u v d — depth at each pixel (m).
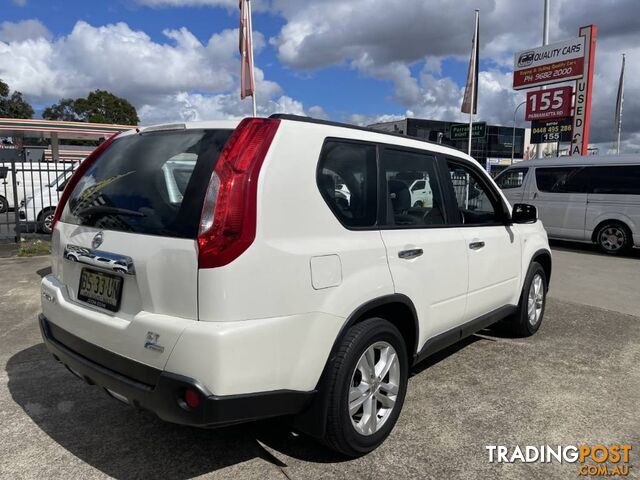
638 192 10.40
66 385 3.71
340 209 2.67
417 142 3.45
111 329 2.40
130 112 73.69
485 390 3.72
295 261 2.34
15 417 3.22
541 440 3.04
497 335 5.08
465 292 3.68
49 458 2.77
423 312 3.19
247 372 2.18
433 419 3.27
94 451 2.84
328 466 2.72
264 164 2.28
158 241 2.28
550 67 16.44
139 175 2.63
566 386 3.82
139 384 2.29
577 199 11.26
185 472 2.65
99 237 2.58
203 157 2.36
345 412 2.59
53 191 11.49
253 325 2.18
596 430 3.17
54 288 2.92
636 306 6.38
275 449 2.88
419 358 3.28
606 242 10.89
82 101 70.94
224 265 2.12
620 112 27.08
